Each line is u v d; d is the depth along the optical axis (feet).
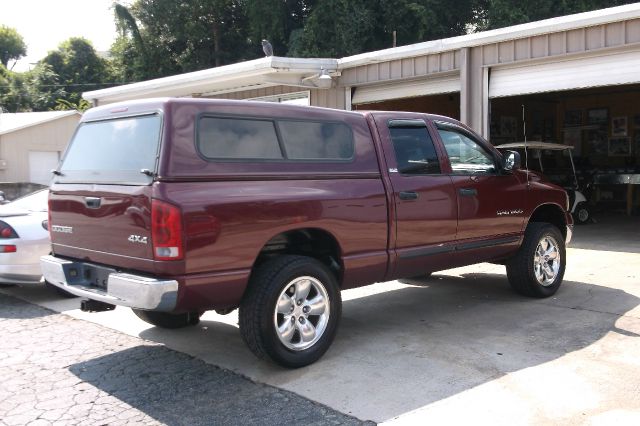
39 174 81.97
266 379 14.55
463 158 19.17
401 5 75.36
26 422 12.56
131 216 13.33
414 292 23.35
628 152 59.62
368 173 16.34
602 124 61.26
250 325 14.24
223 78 44.29
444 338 17.35
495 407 12.59
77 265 15.38
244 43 103.35
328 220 15.20
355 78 42.55
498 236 19.80
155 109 13.60
